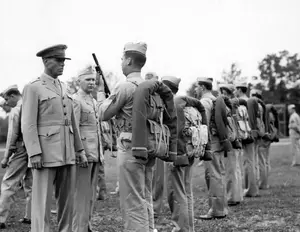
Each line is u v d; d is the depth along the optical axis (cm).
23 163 737
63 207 548
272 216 779
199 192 1078
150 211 512
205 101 763
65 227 549
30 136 515
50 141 525
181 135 596
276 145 3030
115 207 889
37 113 526
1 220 727
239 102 984
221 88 909
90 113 638
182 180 609
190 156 605
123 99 490
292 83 5875
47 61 539
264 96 5759
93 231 693
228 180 885
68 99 552
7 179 735
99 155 645
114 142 741
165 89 513
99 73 659
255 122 1009
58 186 548
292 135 1709
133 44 513
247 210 831
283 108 4547
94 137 638
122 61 521
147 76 821
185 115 614
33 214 523
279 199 935
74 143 564
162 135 499
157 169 787
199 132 613
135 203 484
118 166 492
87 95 650
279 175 1370
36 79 537
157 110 498
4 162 734
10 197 732
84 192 626
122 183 488
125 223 487
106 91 659
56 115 534
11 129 723
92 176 650
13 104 796
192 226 624
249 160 991
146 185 514
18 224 761
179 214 604
